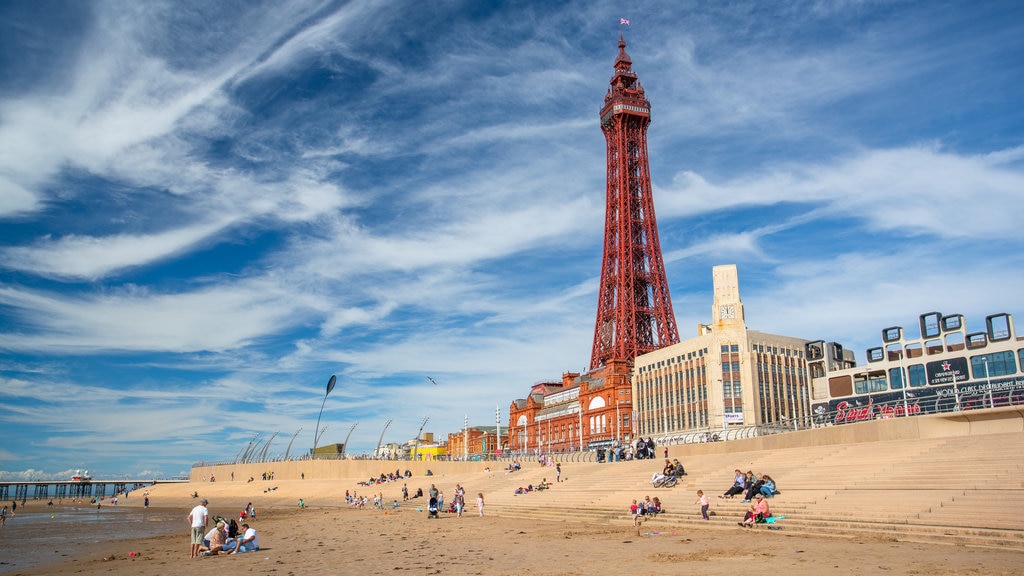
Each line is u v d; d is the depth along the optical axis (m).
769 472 56.75
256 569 35.50
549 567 31.45
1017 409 52.09
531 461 113.25
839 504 42.47
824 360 133.75
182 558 42.84
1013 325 96.88
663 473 62.28
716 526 43.84
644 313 190.12
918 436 58.06
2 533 78.38
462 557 36.41
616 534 43.84
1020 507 35.06
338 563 36.53
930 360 105.94
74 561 45.75
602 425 161.38
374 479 121.12
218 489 153.38
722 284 137.75
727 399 131.25
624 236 196.25
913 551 30.97
